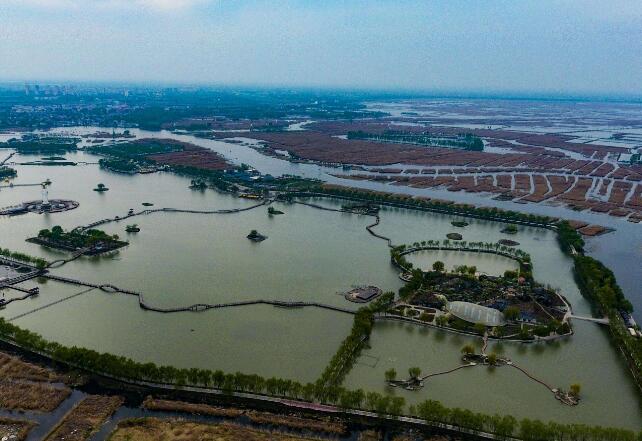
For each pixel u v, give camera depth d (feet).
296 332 486.38
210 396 387.96
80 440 336.70
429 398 393.09
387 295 536.42
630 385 419.54
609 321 510.17
